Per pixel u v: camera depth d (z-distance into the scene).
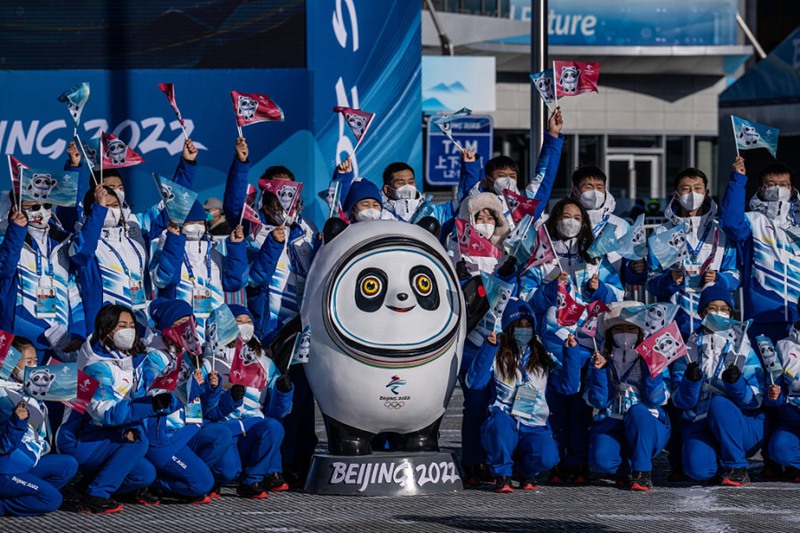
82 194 14.97
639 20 44.00
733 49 44.34
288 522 10.40
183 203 12.27
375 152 21.08
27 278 12.54
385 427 11.80
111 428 11.12
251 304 13.09
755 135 13.22
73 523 10.50
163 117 20.08
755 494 11.73
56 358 12.57
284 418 12.54
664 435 12.17
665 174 46.72
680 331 13.06
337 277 11.60
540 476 13.05
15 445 10.77
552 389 12.37
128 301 12.84
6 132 20.00
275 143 19.98
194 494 11.41
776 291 13.30
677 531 9.98
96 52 20.05
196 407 11.70
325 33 20.12
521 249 12.31
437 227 12.43
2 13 19.98
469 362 12.48
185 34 20.03
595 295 12.83
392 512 10.82
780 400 12.45
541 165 13.98
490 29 42.69
